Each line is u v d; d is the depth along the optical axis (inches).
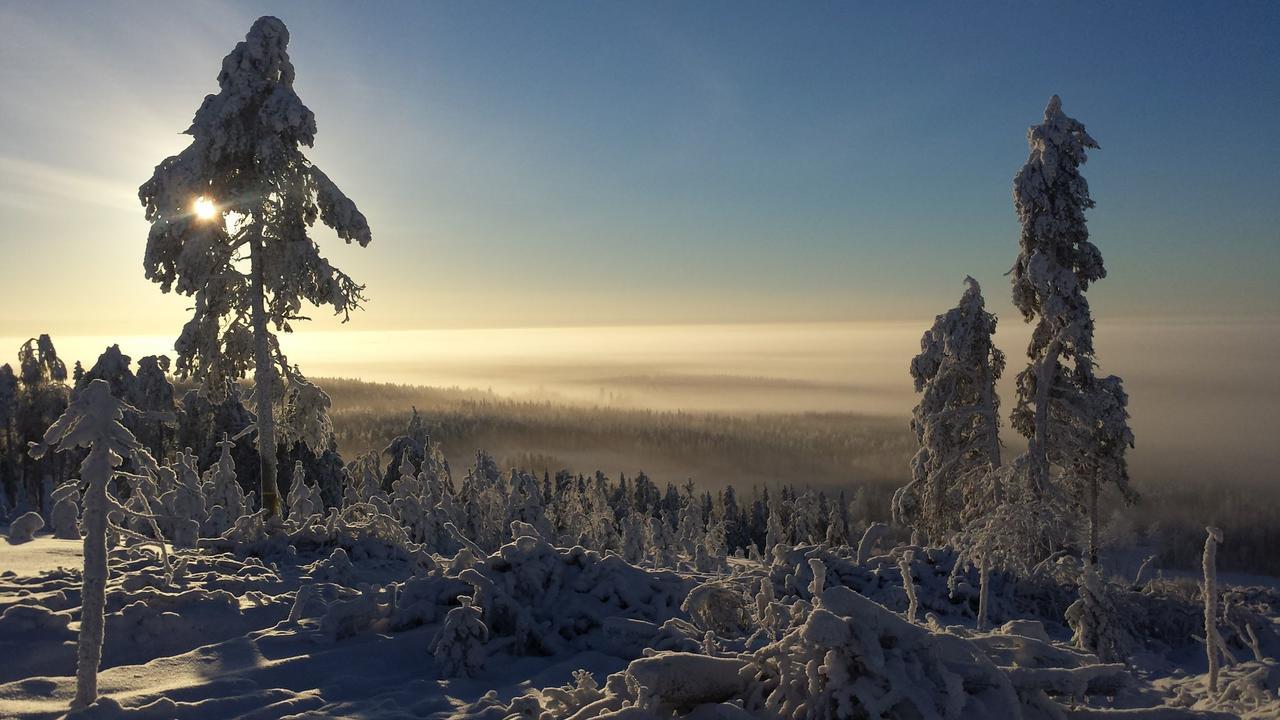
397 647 339.0
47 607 343.6
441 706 273.3
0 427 1578.5
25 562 450.0
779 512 3248.0
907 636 213.5
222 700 267.6
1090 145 880.9
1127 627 470.3
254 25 637.3
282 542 569.3
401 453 1469.0
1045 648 253.4
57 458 1551.4
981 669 212.7
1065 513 668.7
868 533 613.3
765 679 233.1
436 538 721.6
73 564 446.6
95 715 244.4
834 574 561.6
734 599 375.6
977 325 970.1
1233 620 494.3
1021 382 953.5
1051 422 909.8
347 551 575.8
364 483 1079.6
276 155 633.6
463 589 383.2
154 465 272.2
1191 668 436.5
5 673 290.2
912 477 1008.2
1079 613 410.3
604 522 1632.6
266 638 342.0
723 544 1758.1
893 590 554.6
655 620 374.0
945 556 612.1
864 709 203.9
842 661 208.7
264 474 639.8
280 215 653.3
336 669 313.4
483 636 332.2
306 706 267.1
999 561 513.3
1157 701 281.3
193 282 626.2
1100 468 890.7
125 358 1445.6
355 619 355.3
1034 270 877.8
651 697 221.5
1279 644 482.0
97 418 257.6
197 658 312.5
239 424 1344.7
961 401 1011.3
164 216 616.7
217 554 545.0
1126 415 881.5
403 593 386.6
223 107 616.1
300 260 645.3
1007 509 506.0
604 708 237.1
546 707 259.1
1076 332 868.0
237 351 667.4
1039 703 218.5
